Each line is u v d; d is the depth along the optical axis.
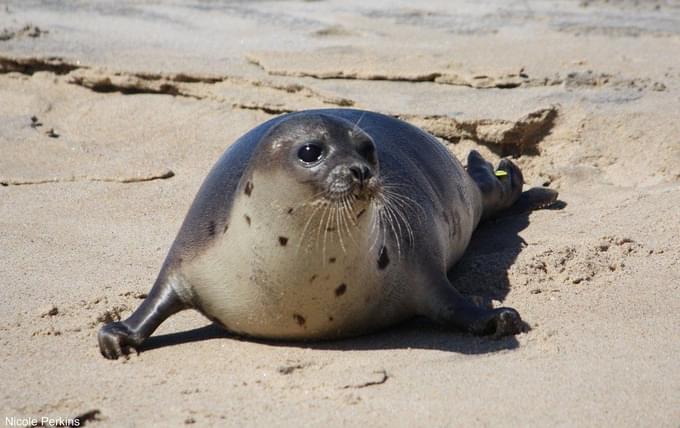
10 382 20.27
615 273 25.70
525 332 22.20
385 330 23.02
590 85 39.56
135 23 52.28
